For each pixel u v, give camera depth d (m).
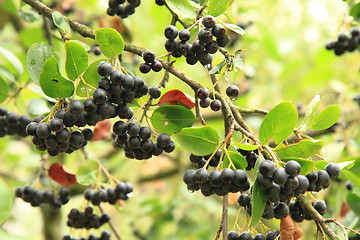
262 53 2.00
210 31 0.89
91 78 0.91
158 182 1.83
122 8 1.03
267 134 0.87
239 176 0.85
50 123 0.85
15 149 1.77
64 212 1.77
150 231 1.62
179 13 0.95
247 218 0.91
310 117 0.91
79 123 0.87
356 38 1.18
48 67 0.86
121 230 1.63
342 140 1.24
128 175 1.71
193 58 0.92
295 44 2.05
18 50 1.49
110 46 0.89
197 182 0.86
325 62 1.94
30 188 1.07
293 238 0.88
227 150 0.88
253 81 1.95
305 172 0.86
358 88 1.67
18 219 1.86
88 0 1.48
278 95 1.90
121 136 0.90
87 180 1.05
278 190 0.84
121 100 0.88
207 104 0.91
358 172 1.01
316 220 0.88
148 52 0.91
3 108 1.03
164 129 0.93
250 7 1.59
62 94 0.87
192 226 1.59
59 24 0.93
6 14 1.39
